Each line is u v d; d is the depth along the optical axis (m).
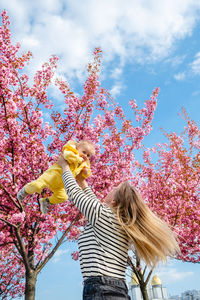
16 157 9.47
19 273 17.92
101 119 11.60
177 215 13.58
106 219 2.04
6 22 10.30
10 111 9.21
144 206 2.19
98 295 1.75
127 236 2.11
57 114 10.87
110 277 1.85
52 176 3.21
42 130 10.32
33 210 10.22
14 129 9.28
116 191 2.34
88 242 1.98
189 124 16.20
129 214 2.13
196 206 13.83
